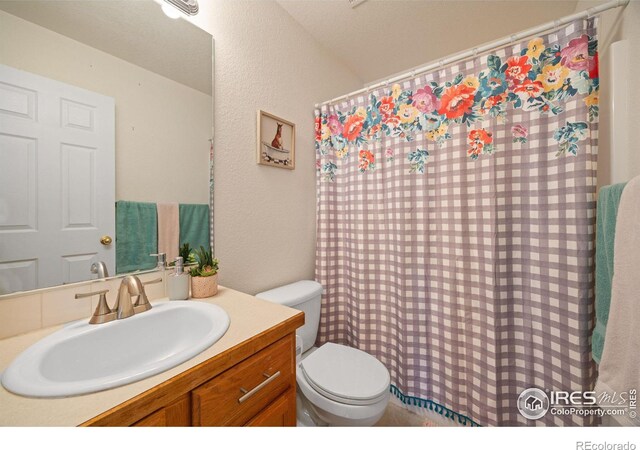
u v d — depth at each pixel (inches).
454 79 46.8
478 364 45.5
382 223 57.7
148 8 35.6
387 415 52.5
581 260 36.9
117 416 16.6
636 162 31.8
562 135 38.2
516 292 43.4
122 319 28.6
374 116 57.3
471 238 46.3
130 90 34.0
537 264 41.3
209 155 42.9
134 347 28.4
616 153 34.3
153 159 36.4
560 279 39.0
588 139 36.1
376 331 59.8
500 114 42.3
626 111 33.5
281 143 55.7
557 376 39.4
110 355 26.7
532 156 40.9
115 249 33.0
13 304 26.1
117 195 33.1
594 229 36.5
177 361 21.0
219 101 44.2
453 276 48.2
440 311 50.4
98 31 31.3
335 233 65.5
